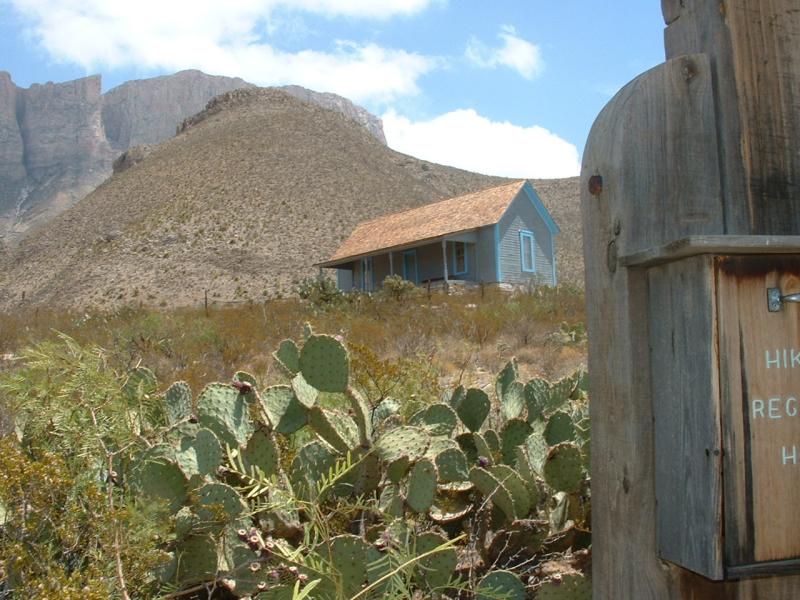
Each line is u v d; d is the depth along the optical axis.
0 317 21.55
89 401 2.99
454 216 33.50
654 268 2.14
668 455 2.09
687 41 2.34
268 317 19.33
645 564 2.13
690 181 2.21
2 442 2.61
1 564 2.38
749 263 1.96
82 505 2.53
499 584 2.89
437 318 16.70
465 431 4.32
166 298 68.19
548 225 34.88
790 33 2.28
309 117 125.62
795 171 2.26
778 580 2.12
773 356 1.97
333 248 80.56
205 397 3.55
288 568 2.65
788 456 1.97
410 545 2.87
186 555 2.94
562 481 3.30
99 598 2.21
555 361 11.59
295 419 3.67
